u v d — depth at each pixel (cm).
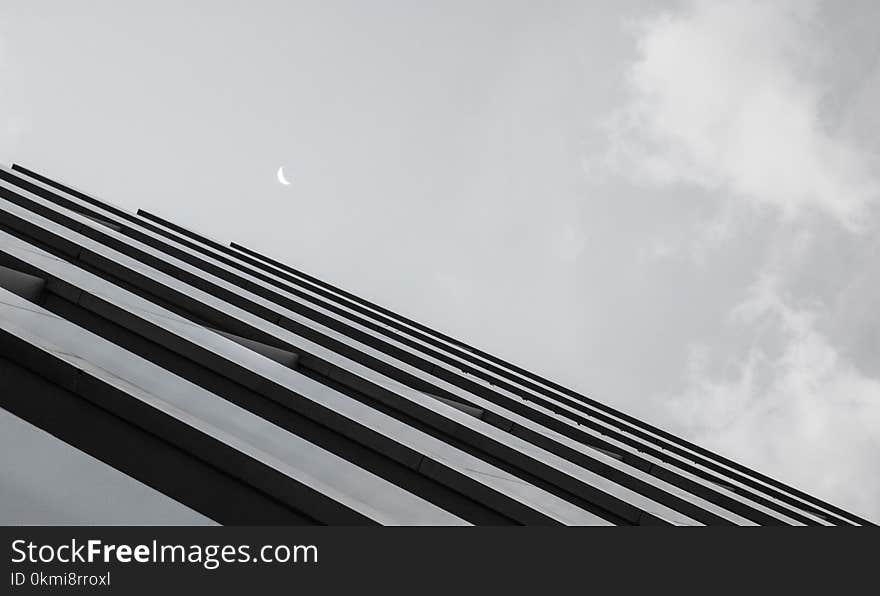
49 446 479
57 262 995
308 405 800
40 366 534
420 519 586
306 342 1300
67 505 421
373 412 898
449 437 1136
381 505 583
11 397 523
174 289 1216
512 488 870
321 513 520
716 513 1395
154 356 820
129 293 978
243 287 1975
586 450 1569
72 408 526
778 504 2195
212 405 639
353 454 789
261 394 806
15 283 822
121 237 1736
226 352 872
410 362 1897
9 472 427
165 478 515
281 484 525
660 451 2394
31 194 1864
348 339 1670
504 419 1482
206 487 517
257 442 600
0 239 975
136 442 524
